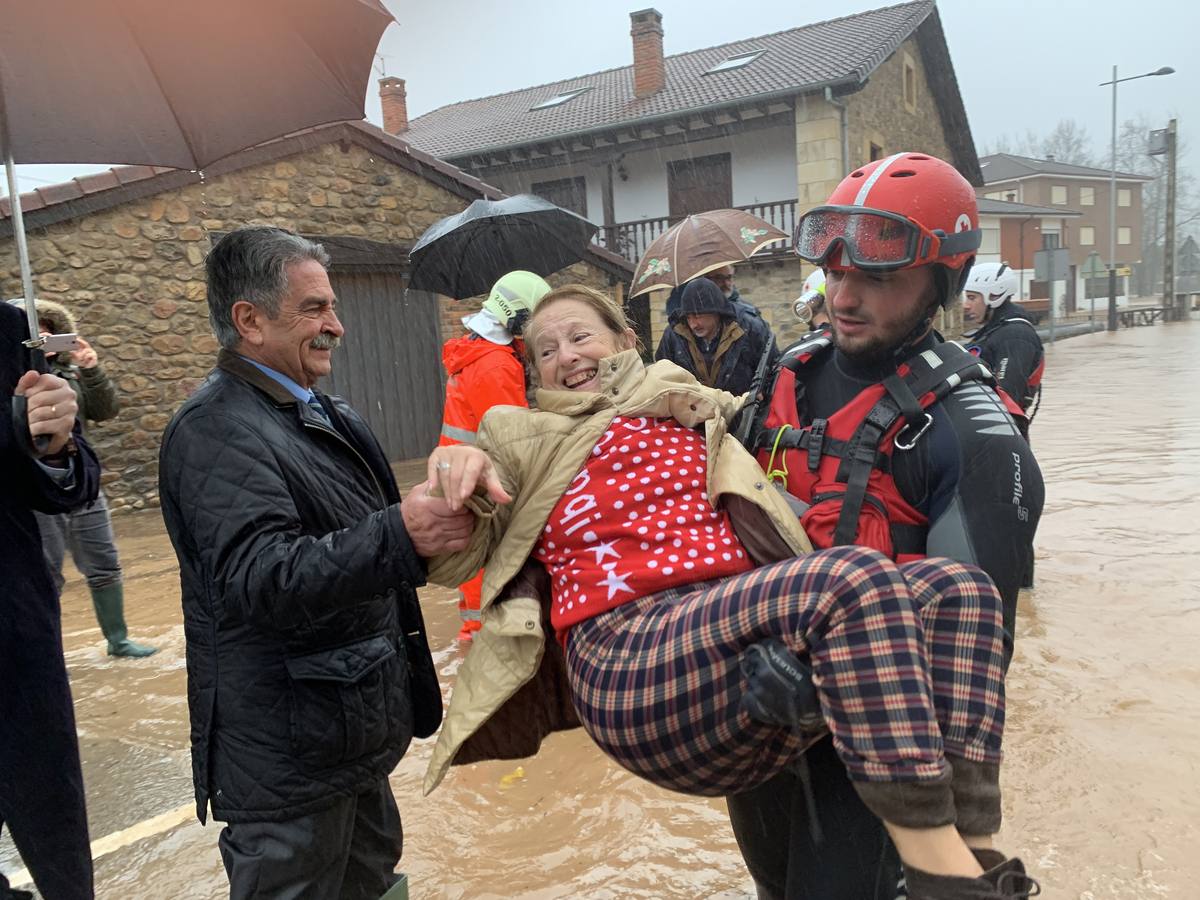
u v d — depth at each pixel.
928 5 21.05
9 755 1.96
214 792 1.87
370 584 1.60
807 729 1.29
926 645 1.23
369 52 2.29
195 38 2.13
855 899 1.49
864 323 1.63
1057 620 4.55
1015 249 41.62
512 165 21.30
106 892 2.74
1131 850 2.67
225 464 1.74
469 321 4.10
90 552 4.60
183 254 8.98
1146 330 35.41
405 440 11.84
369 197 10.70
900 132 21.44
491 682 1.68
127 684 4.38
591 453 1.64
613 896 2.60
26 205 7.93
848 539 1.57
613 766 3.41
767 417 1.82
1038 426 11.02
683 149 19.56
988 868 1.25
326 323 1.98
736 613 1.31
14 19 1.96
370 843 2.17
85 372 4.35
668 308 4.50
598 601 1.52
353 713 1.87
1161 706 3.58
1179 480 7.62
